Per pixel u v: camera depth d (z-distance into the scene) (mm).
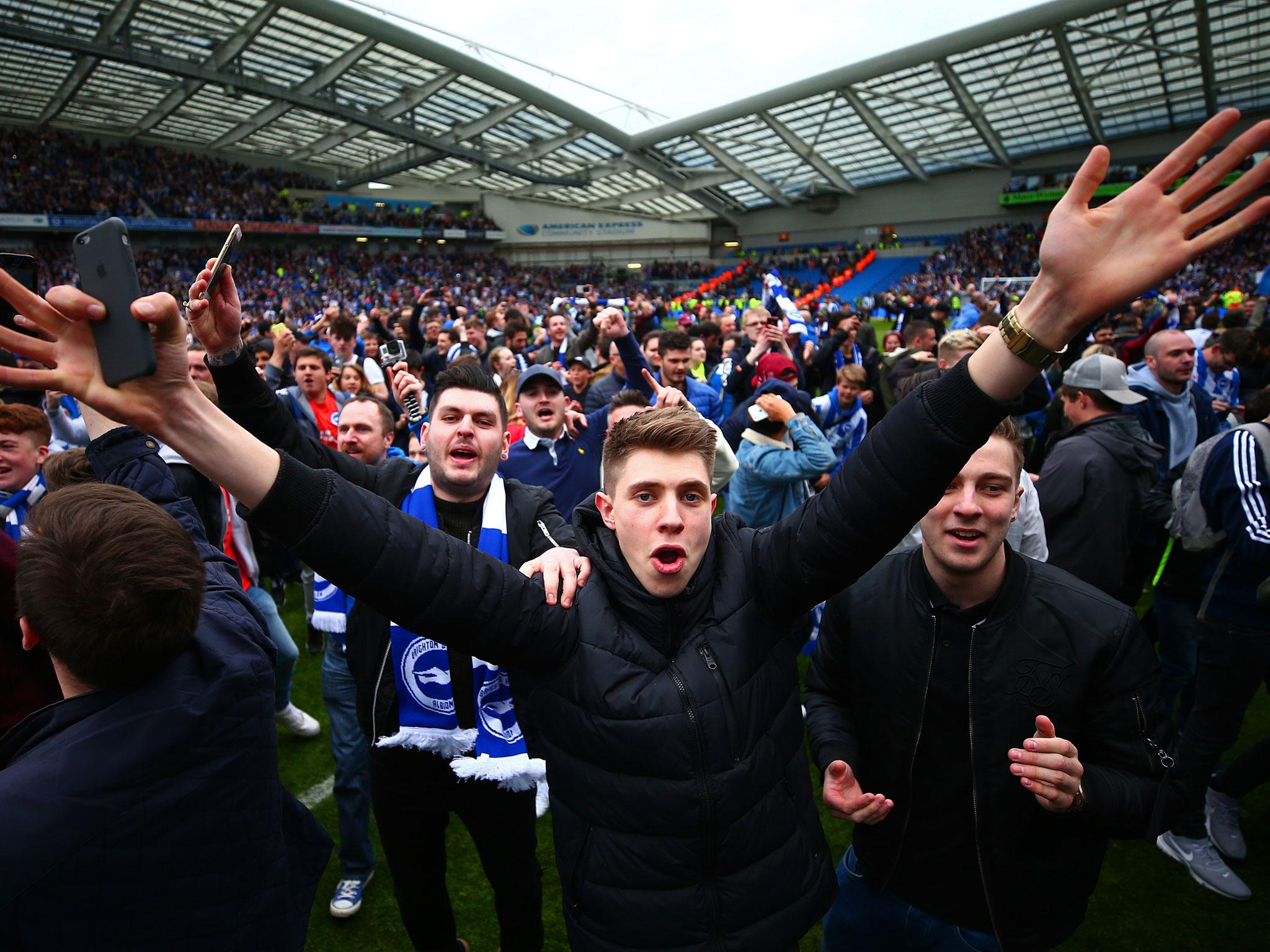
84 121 34844
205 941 1145
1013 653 1514
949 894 1625
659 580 1253
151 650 1082
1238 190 820
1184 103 32438
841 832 2961
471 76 30422
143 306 850
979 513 1441
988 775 1520
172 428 961
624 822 1229
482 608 1165
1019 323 946
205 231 35938
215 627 1238
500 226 51406
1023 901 1553
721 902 1229
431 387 7043
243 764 1194
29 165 31922
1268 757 2527
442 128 37250
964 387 1004
